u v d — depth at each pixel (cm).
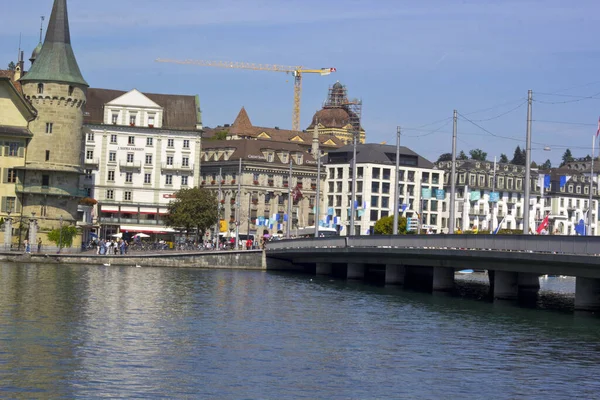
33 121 13188
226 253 12862
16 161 13100
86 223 14250
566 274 7175
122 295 7662
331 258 11262
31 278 8956
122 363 4450
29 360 4425
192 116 17812
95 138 17025
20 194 13100
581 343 5566
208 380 4144
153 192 17338
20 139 13112
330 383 4181
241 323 6084
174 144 17475
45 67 13250
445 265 8744
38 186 13100
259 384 4100
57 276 9381
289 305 7412
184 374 4253
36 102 13225
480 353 5112
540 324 6456
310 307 7312
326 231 16138
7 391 3809
